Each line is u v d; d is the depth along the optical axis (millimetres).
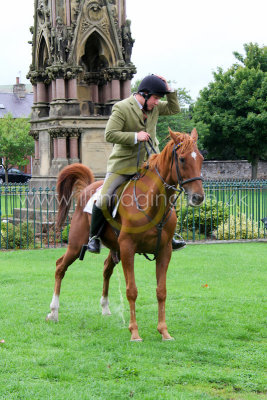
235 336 6676
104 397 4812
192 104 50656
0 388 5004
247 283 9883
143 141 6539
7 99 76562
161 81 6586
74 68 16031
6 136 46656
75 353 5977
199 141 45562
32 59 17531
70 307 8172
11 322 7301
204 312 7770
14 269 11156
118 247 6938
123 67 16578
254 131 43656
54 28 16078
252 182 15852
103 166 16562
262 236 15969
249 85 44562
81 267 11484
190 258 12469
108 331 6910
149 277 10391
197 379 5277
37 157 17672
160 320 6586
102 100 17328
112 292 9219
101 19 16312
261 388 5078
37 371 5465
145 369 5500
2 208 22812
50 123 16562
